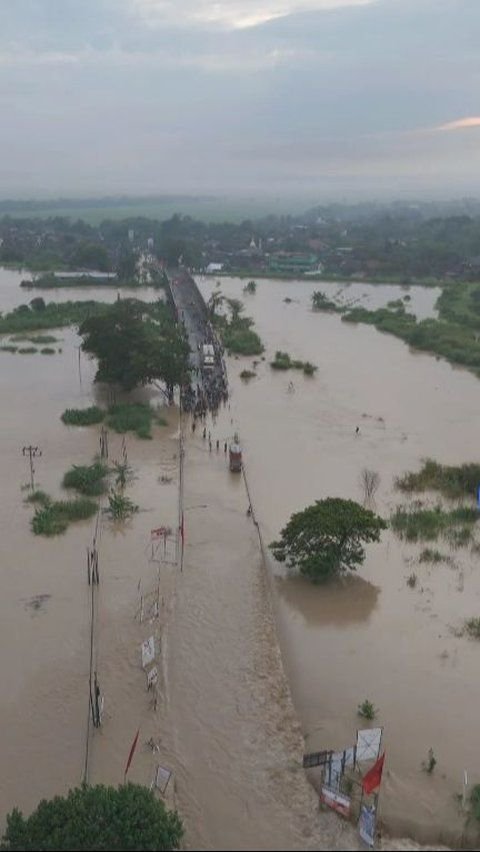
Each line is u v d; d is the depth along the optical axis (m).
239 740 24.12
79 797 19.16
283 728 24.72
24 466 49.81
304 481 48.88
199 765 23.05
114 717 25.28
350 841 20.09
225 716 25.27
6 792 22.30
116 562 36.34
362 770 23.45
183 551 37.34
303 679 28.39
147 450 53.75
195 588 33.62
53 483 46.84
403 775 23.53
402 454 55.34
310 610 33.25
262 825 20.66
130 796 19.03
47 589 33.81
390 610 33.31
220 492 45.94
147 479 47.88
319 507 36.66
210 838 20.11
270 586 35.00
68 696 26.58
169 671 27.61
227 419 62.94
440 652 30.27
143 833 17.84
